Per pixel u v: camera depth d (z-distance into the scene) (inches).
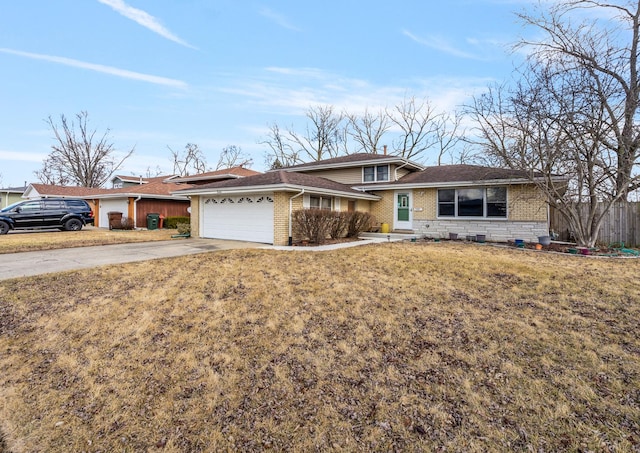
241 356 157.8
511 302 218.1
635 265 314.0
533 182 452.1
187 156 1786.4
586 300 217.2
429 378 136.7
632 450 96.1
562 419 110.2
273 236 472.4
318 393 129.6
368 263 321.4
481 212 545.0
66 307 211.2
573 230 446.6
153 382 140.0
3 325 188.9
